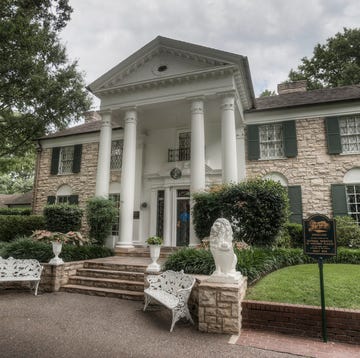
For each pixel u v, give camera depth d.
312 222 4.52
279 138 12.72
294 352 3.66
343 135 11.86
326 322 4.14
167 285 5.48
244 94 11.66
